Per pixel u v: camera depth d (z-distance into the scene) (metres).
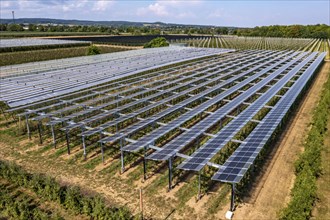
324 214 17.03
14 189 19.67
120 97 35.88
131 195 18.84
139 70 54.19
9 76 45.78
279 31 174.12
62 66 57.16
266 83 41.97
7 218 16.78
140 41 127.19
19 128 29.16
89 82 43.59
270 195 18.56
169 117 32.03
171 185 19.58
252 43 130.25
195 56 72.88
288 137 27.06
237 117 26.78
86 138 27.39
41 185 19.17
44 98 33.94
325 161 22.81
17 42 99.31
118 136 22.66
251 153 18.95
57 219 15.98
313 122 29.30
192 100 33.56
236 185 19.19
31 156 24.17
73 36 148.12
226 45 121.94
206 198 18.38
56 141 26.92
